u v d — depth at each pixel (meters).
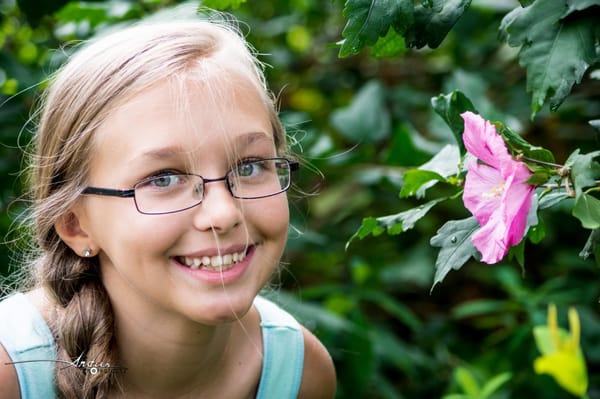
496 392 1.91
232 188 1.44
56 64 1.83
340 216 2.30
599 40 1.39
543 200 1.40
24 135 1.90
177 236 1.43
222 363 1.57
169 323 1.49
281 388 1.60
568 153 2.12
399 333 2.42
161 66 1.45
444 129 1.94
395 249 2.33
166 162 1.43
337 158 2.02
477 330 2.36
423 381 2.09
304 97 2.67
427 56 2.49
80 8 1.82
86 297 1.50
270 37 2.50
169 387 1.54
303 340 1.62
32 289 1.60
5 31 2.10
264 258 1.48
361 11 1.40
